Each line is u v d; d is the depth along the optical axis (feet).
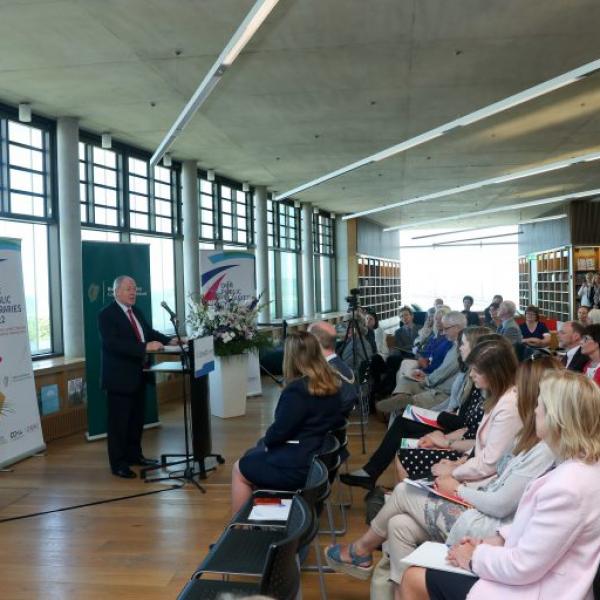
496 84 22.72
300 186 39.45
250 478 10.55
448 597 6.31
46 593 10.07
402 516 8.39
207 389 16.71
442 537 8.05
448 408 14.61
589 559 5.52
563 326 17.57
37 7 15.57
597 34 18.30
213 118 26.30
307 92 23.26
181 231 34.37
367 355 22.03
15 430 18.06
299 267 53.57
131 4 15.60
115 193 28.96
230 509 13.93
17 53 18.44
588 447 5.55
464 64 20.59
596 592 5.46
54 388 21.44
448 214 63.26
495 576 5.89
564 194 51.37
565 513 5.47
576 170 40.14
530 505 5.98
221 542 8.04
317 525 7.22
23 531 12.78
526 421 7.48
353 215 55.31
